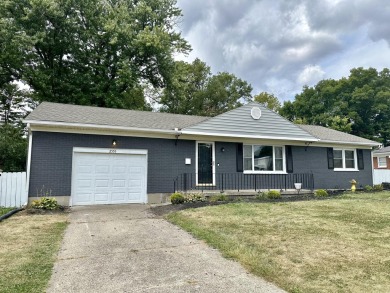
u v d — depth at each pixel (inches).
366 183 608.1
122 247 198.5
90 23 761.6
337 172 580.4
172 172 444.1
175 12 908.0
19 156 556.4
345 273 150.7
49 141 377.4
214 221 268.7
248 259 169.9
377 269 155.9
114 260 172.6
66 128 385.1
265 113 506.9
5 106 877.2
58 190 375.9
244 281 141.9
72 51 753.0
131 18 812.0
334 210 320.8
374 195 472.1
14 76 755.4
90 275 149.9
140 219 294.0
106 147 406.9
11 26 647.1
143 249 193.8
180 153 453.1
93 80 781.3
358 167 605.0
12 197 376.5
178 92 933.2
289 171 529.7
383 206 348.8
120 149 414.9
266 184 507.2
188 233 234.2
